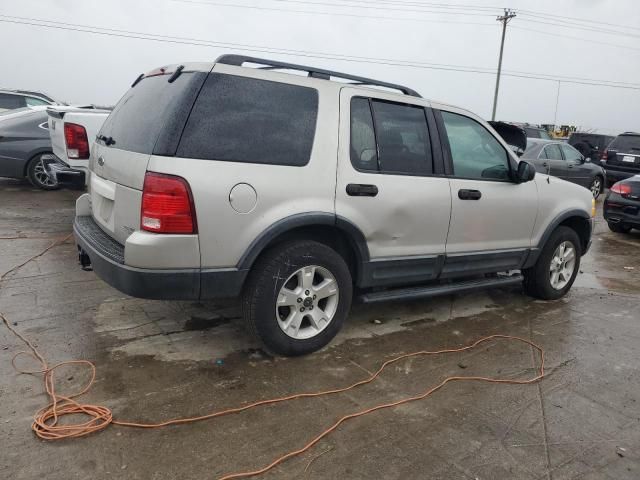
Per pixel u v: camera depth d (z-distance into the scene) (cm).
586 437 293
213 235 311
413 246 405
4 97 1354
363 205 367
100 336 380
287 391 322
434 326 448
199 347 372
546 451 278
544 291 527
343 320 381
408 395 328
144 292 306
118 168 331
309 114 347
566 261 543
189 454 259
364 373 353
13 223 707
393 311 477
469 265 450
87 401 297
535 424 303
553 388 349
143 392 310
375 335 419
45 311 420
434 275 429
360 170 367
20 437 263
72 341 369
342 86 370
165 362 348
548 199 501
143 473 243
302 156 340
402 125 398
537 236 502
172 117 303
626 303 550
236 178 314
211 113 312
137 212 307
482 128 455
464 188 427
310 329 371
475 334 436
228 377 334
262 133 327
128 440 266
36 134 919
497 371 369
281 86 341
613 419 314
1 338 368
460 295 539
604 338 445
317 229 368
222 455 260
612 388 354
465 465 263
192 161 302
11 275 501
